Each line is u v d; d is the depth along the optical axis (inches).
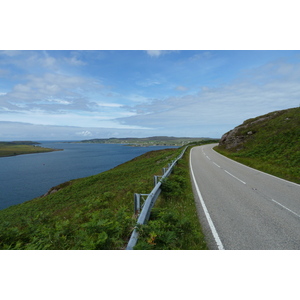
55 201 751.7
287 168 635.5
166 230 191.6
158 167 876.0
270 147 1033.5
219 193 372.5
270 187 418.6
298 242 183.9
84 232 177.9
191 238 189.2
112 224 189.8
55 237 196.1
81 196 704.4
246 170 657.6
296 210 275.3
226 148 1433.3
